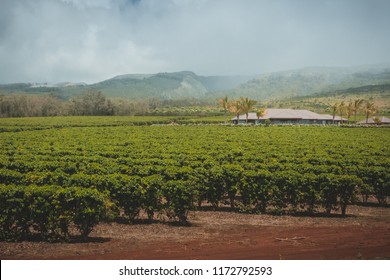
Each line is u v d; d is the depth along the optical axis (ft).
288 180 64.03
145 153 101.76
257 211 64.85
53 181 65.36
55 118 402.11
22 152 108.37
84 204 48.06
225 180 66.33
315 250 41.45
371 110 370.94
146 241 47.57
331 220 60.03
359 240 45.88
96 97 558.15
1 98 503.20
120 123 320.91
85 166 83.71
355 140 164.14
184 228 54.70
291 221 59.31
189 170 68.59
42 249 44.45
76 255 41.78
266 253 40.86
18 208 48.14
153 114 555.69
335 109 390.63
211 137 175.52
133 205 58.13
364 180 73.92
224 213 65.05
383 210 69.67
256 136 182.60
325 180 63.21
